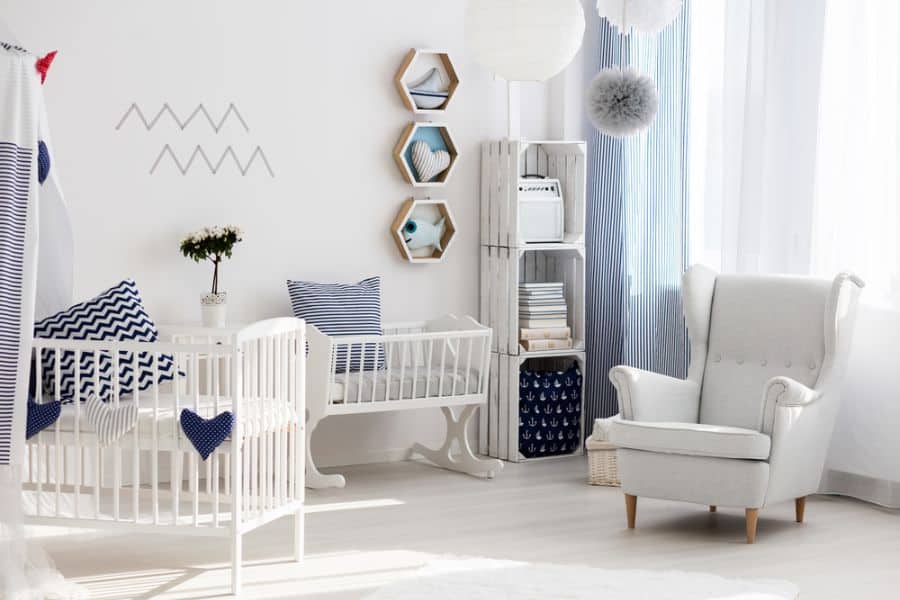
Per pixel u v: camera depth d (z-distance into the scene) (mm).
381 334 5746
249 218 5516
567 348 6082
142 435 3797
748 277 5098
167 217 5320
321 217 5703
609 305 6180
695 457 4484
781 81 5375
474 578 3900
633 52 6043
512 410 5973
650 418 4789
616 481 5402
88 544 4344
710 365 5102
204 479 5449
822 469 4797
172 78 5305
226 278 5477
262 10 5496
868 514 4949
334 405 5211
